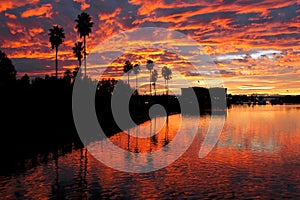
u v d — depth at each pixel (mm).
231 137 40688
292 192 16469
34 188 17531
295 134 43375
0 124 42062
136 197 15812
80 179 19453
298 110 129250
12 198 15797
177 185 17906
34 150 30609
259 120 72062
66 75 68312
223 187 17438
